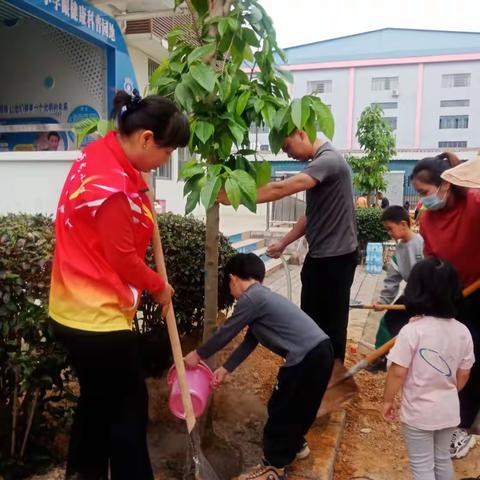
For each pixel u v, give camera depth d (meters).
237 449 2.90
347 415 3.52
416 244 3.93
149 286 2.04
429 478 2.36
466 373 2.39
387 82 35.03
